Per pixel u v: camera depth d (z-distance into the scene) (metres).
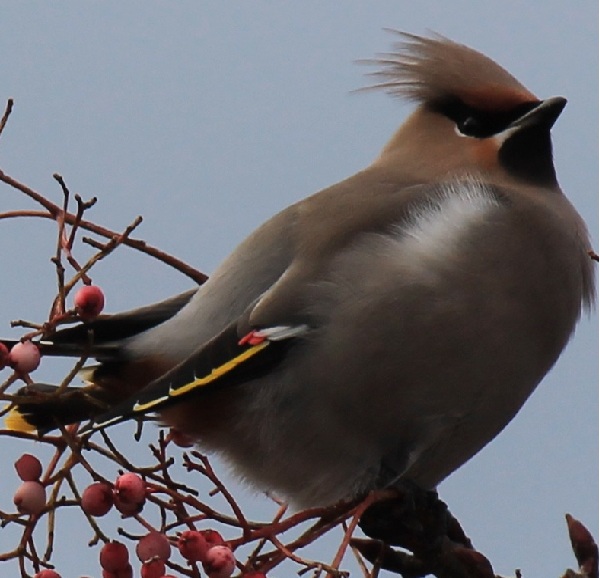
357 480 10.55
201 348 10.02
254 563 7.99
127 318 10.56
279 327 10.10
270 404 10.27
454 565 9.48
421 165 11.51
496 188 11.02
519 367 10.51
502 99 11.66
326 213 10.66
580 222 11.36
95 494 7.97
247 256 10.60
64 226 9.24
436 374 10.13
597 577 8.91
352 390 10.12
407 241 10.31
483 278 10.23
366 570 8.88
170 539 8.20
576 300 10.97
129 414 9.38
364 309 10.05
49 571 7.95
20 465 8.01
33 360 8.12
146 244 10.34
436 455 10.65
